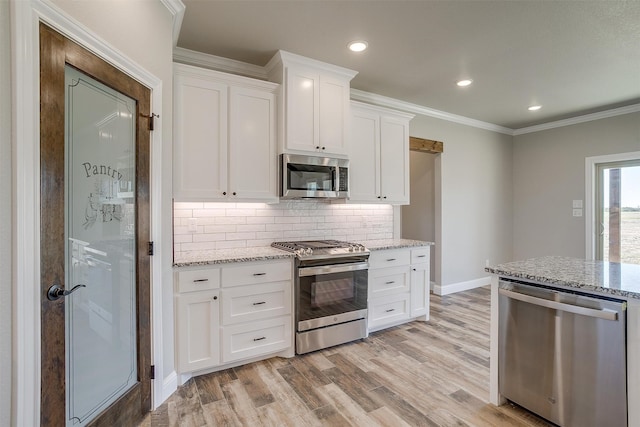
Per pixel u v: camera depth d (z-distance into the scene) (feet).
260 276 8.30
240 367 8.24
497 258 17.48
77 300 4.80
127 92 5.67
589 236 15.29
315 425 6.05
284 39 8.71
